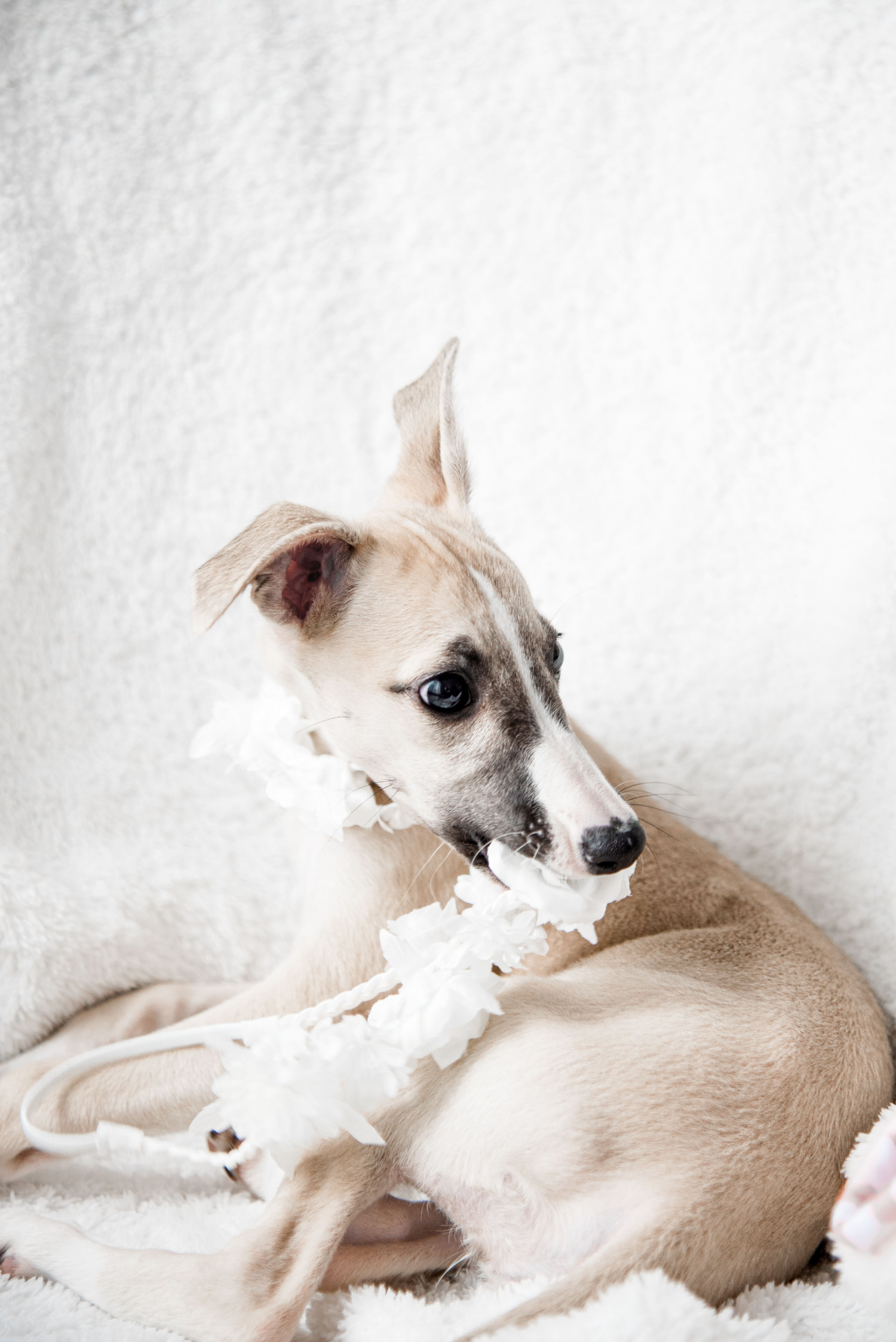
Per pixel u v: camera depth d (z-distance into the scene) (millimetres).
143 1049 651
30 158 808
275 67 831
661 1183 608
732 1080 630
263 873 815
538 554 861
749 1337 572
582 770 649
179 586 844
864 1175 613
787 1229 616
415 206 851
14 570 808
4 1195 678
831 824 775
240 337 849
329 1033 624
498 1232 629
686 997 658
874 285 786
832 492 792
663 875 731
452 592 666
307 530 640
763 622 809
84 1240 640
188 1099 672
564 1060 627
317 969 688
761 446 814
